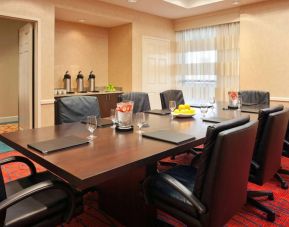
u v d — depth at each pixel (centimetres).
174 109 268
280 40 445
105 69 564
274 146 188
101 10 449
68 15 446
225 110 306
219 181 120
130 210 191
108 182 206
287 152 245
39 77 381
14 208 126
